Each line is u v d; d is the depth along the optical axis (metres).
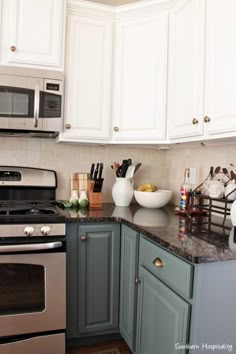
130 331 1.64
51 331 1.66
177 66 1.79
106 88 2.04
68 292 1.74
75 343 1.87
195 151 2.09
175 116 1.80
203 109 1.51
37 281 1.63
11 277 1.59
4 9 1.79
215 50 1.42
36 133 2.00
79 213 1.87
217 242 1.21
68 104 1.96
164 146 2.33
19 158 2.16
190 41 1.64
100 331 1.83
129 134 2.02
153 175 2.50
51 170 2.21
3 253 1.53
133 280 1.60
